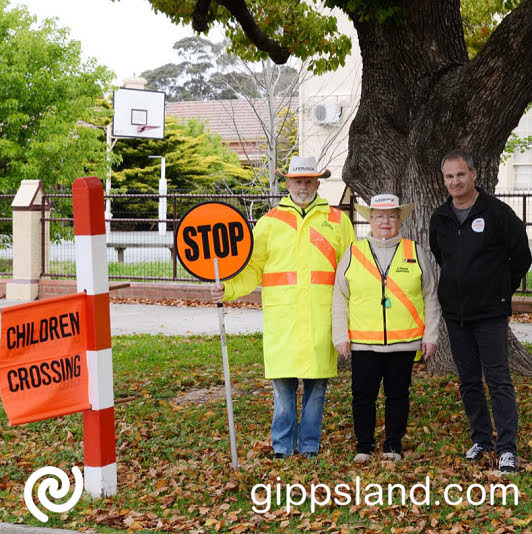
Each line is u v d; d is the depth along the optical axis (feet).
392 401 18.29
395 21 25.31
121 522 15.25
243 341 36.50
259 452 18.94
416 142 26.05
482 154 25.26
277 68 57.57
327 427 21.17
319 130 72.18
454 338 18.10
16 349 15.64
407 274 17.99
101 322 16.47
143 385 27.50
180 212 102.73
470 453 18.03
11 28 71.10
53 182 72.28
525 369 27.04
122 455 19.61
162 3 33.24
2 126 71.00
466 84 24.54
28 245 52.95
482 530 14.15
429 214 26.63
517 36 23.29
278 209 18.79
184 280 52.90
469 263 17.49
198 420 22.43
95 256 16.37
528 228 57.98
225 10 34.88
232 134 141.28
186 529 14.76
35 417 15.80
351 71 71.36
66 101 71.41
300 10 34.73
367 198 28.50
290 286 18.33
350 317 18.28
